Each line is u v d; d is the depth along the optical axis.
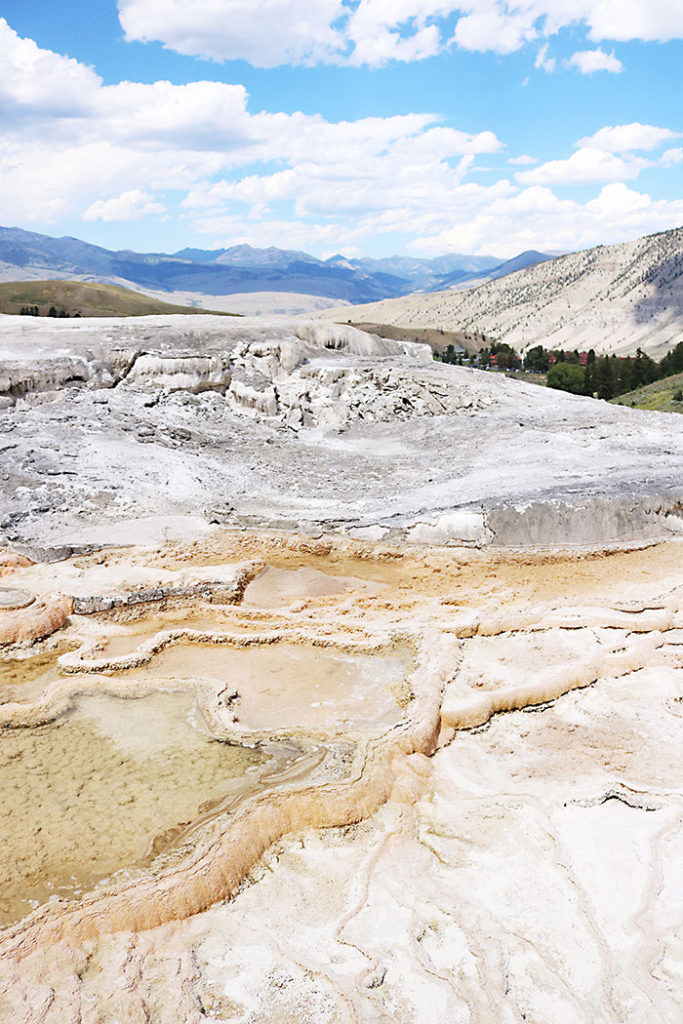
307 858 10.19
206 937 9.00
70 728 12.59
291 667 14.34
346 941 8.96
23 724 12.64
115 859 9.81
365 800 10.93
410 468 24.92
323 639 15.06
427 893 9.69
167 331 31.08
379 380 30.50
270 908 9.42
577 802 11.34
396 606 16.52
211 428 27.09
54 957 8.47
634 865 10.36
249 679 13.94
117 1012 7.95
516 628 15.67
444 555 19.14
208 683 13.62
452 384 31.28
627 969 8.86
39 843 10.08
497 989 8.46
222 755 11.86
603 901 9.78
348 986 8.39
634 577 18.48
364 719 12.67
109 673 14.05
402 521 20.08
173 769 11.54
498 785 11.70
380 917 9.33
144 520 19.98
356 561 19.05
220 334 31.47
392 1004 8.28
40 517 19.62
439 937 9.13
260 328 32.94
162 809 10.70
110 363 28.25
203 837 10.10
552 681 13.78
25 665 14.35
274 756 11.80
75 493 20.84
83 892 9.29
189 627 15.59
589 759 12.30
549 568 18.91
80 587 16.30
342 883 9.81
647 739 12.82
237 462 24.91
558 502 20.34
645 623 15.88
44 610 15.33
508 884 9.93
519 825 10.88
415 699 13.09
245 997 8.29
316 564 18.80
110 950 8.67
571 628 15.78
